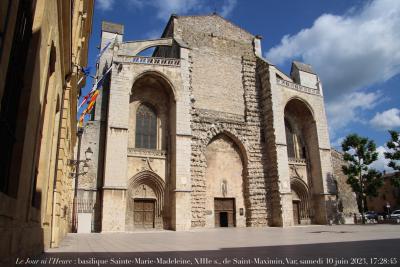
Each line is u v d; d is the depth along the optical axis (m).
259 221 39.00
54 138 13.19
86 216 30.69
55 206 14.84
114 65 34.78
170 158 36.06
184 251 12.37
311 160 44.78
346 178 47.91
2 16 4.46
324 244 14.28
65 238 21.73
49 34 8.95
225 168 40.19
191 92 40.25
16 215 6.34
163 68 37.06
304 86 45.69
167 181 35.47
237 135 41.06
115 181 31.52
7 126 5.64
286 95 43.78
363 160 43.00
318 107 45.84
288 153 44.91
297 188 43.56
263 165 41.22
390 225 33.75
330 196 42.38
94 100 33.94
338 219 42.09
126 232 30.52
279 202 38.72
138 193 34.66
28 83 6.96
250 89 44.00
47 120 10.66
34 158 8.12
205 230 32.75
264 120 43.00
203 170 37.75
